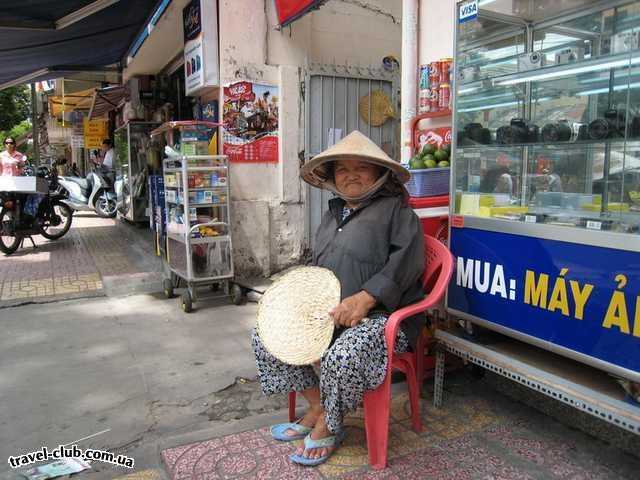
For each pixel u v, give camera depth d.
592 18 2.29
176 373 3.37
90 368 3.45
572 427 2.52
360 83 6.08
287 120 5.61
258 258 5.58
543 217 2.18
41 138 25.81
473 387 2.96
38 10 5.90
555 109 2.32
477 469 2.19
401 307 2.29
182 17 5.86
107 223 10.68
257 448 2.39
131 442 2.58
